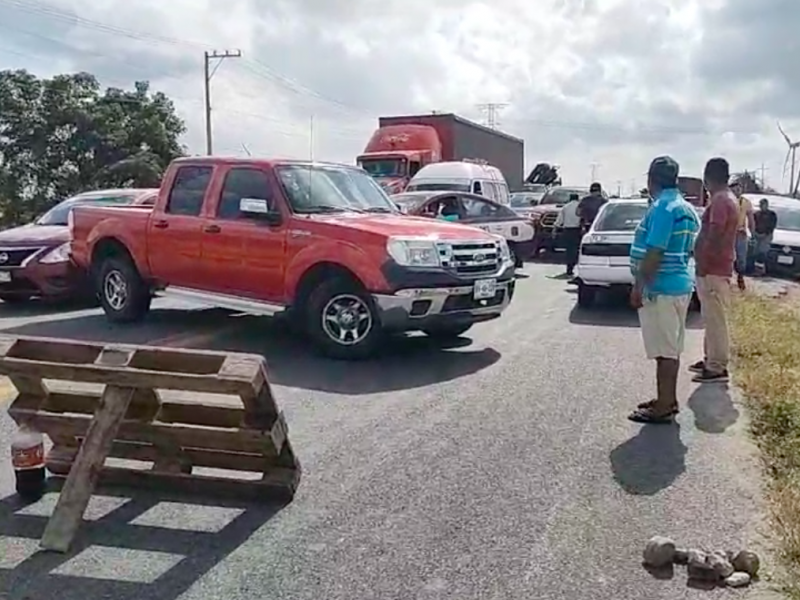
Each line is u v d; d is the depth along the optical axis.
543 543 4.24
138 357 4.47
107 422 4.42
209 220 9.27
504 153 35.53
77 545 4.21
